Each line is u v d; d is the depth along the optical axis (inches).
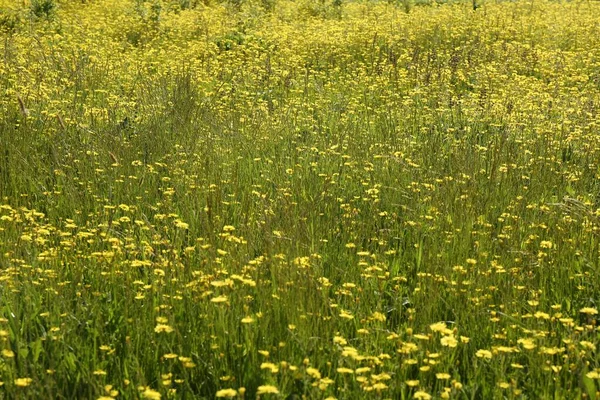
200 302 168.4
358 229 223.0
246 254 190.2
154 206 241.9
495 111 369.4
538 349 156.0
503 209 239.3
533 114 363.6
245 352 154.2
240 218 226.8
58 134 297.3
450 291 181.5
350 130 336.5
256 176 276.8
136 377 145.6
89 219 230.8
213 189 248.7
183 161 279.7
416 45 566.6
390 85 452.1
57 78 415.8
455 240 211.2
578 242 210.7
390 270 203.0
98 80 418.0
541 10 760.3
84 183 251.9
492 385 149.3
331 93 433.4
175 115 326.6
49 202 242.7
